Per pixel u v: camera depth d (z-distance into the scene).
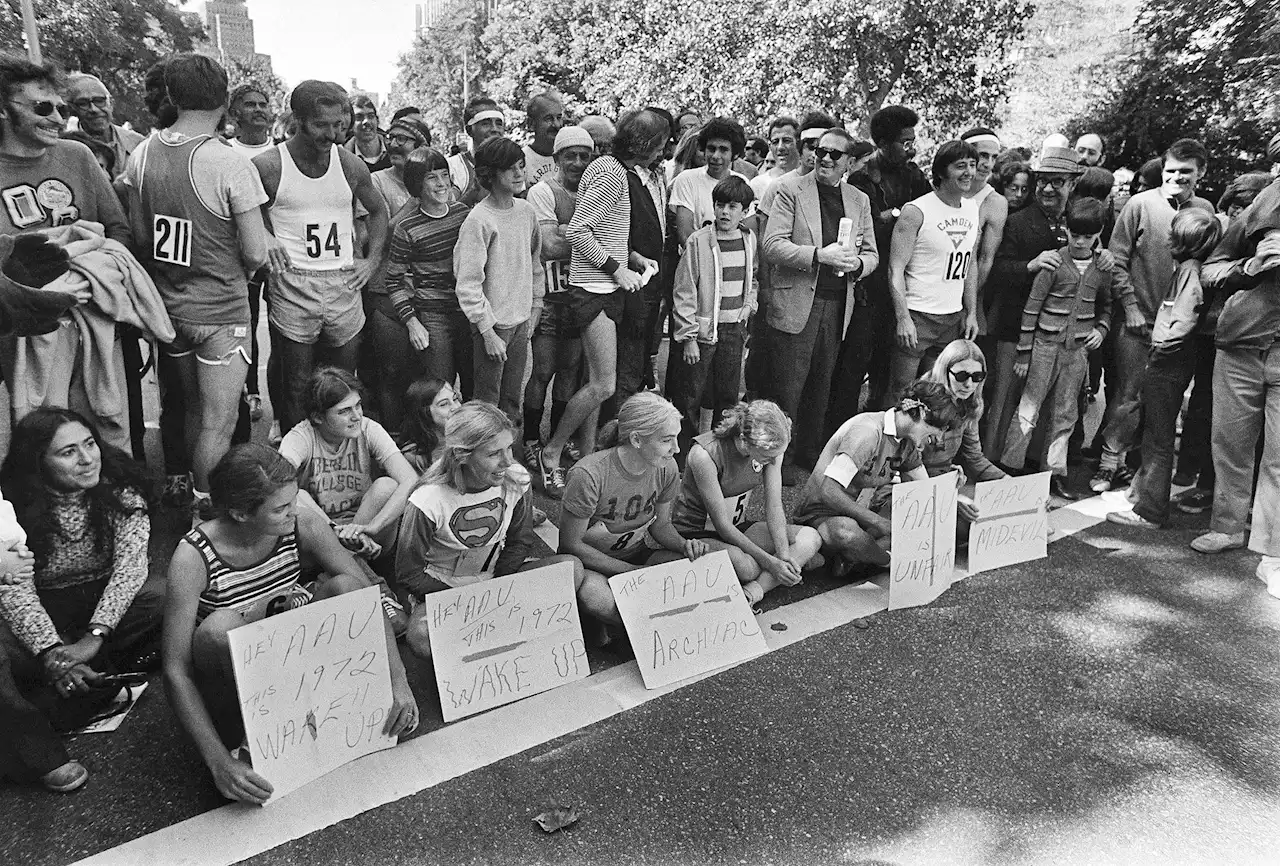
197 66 3.72
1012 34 15.41
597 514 3.42
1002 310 5.25
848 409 5.60
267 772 2.50
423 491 3.04
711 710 3.04
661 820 2.51
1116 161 13.45
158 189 3.73
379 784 2.60
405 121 5.48
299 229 4.10
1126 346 5.07
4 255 3.20
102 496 2.94
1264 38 11.74
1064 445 5.14
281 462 2.57
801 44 14.84
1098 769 2.81
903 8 14.17
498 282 4.39
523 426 5.21
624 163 4.79
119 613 2.88
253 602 2.69
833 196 4.97
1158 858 2.45
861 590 3.96
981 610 3.82
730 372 5.05
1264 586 4.13
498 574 3.36
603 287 4.56
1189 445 5.21
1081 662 3.43
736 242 4.85
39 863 2.28
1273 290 4.05
